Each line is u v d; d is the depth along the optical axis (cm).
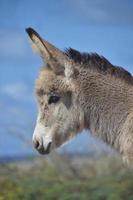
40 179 2836
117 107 1731
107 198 2619
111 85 1745
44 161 3066
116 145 1738
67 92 1777
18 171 2972
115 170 3003
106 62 1762
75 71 1764
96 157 3105
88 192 2694
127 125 1712
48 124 1811
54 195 2661
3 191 2662
